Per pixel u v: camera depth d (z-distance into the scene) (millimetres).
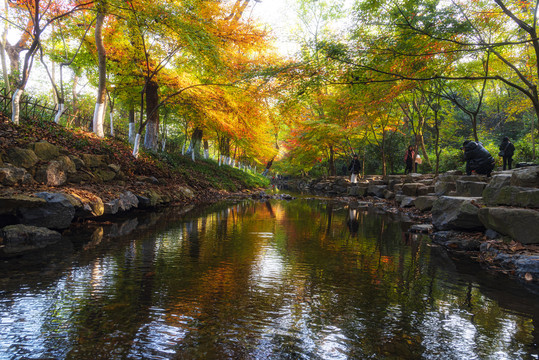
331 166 35062
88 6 13297
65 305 3062
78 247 5566
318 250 5992
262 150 30219
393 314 3102
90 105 27094
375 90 11273
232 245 6230
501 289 3955
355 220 10594
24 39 17578
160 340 2428
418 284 4090
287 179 72062
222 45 13289
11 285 3574
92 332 2527
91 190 9367
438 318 3037
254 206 15211
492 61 13758
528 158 21766
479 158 11000
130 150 15242
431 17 6797
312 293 3641
